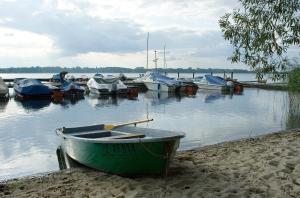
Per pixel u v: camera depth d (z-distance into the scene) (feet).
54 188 26.55
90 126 37.52
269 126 66.28
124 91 129.08
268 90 159.74
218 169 29.96
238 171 29.04
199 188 25.03
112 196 24.29
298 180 26.12
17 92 119.65
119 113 84.84
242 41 27.66
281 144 39.14
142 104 104.63
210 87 151.12
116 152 27.94
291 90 63.98
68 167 35.53
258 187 25.00
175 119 74.59
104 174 29.96
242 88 151.74
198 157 34.81
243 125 67.21
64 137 34.09
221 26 28.22
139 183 26.78
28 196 24.90
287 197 23.07
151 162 27.30
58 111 89.25
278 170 28.58
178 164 32.04
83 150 30.86
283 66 27.99
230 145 41.04
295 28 25.73
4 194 25.64
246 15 27.27
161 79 147.23
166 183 26.48
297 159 31.63
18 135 57.36
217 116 79.56
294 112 82.07
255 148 37.52
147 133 33.35
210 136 55.72
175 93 141.18
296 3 25.73
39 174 31.30
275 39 26.22
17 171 36.73
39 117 78.89
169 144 26.71
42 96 116.67
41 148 47.57
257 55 27.78
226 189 24.63
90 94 131.64
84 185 27.12
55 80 160.35
